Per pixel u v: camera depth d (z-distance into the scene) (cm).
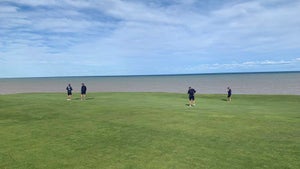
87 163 1484
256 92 8938
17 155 1609
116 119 2619
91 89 12162
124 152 1652
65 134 2073
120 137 1977
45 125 2389
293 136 1959
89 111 3114
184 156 1570
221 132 2088
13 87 14850
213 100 4606
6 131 2177
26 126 2356
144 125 2345
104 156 1588
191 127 2259
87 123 2453
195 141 1861
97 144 1817
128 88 12862
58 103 3872
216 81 19450
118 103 3916
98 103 3894
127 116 2773
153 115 2817
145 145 1783
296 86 11619
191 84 15875
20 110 3216
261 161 1483
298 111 3144
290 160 1491
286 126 2264
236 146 1744
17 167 1430
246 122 2436
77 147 1756
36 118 2725
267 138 1917
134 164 1461
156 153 1628
